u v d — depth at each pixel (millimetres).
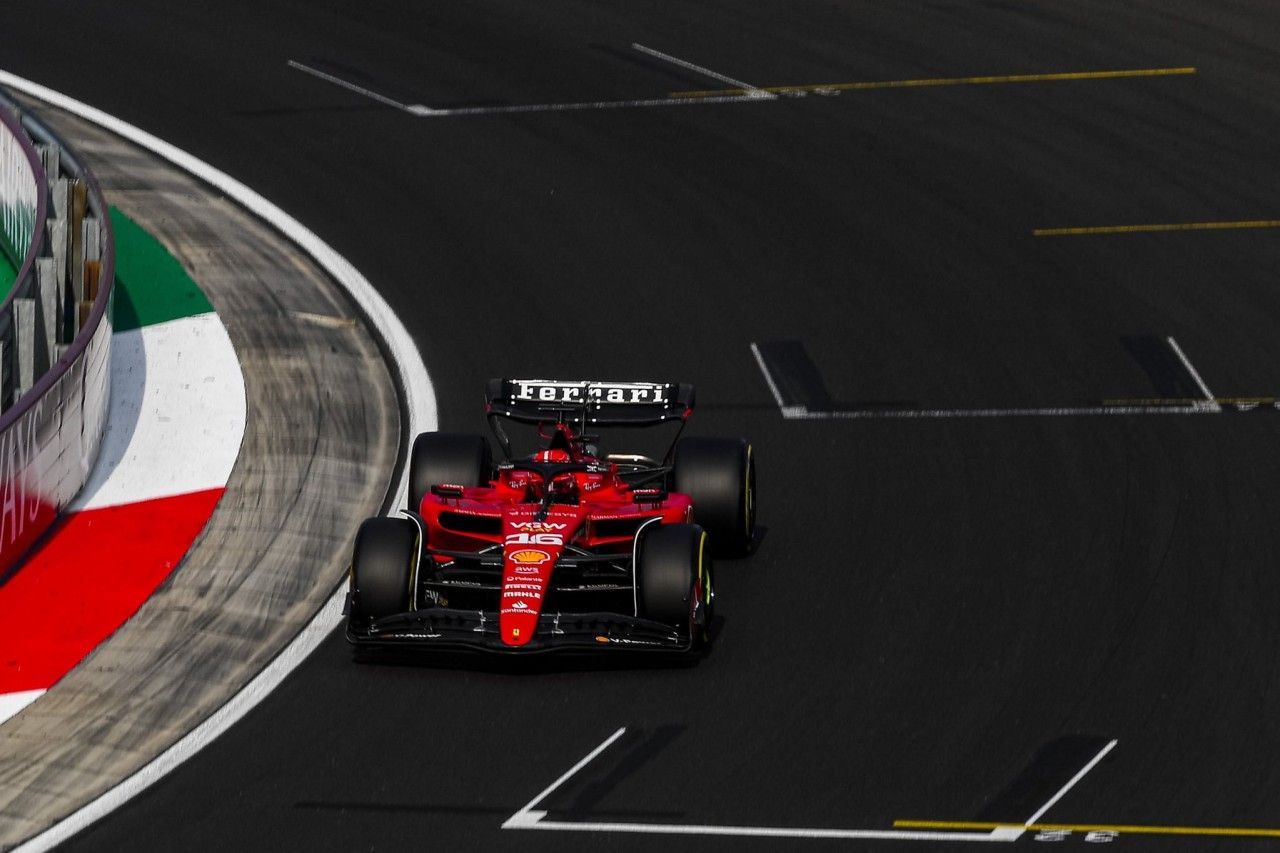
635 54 99688
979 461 59094
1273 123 91500
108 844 38344
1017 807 39625
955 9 106062
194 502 55125
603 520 46375
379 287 73250
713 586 49031
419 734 42500
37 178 67438
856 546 53000
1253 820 39188
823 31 102875
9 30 101812
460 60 99000
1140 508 55656
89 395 56969
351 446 59469
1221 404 64000
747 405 63750
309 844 38156
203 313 69375
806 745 42188
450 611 43594
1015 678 45500
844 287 74188
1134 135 90000
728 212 81438
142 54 99062
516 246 77625
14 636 47188
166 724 43188
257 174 84625
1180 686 45125
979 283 74750
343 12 105625
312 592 49812
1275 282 75125
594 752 41719
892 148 88500
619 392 52094
